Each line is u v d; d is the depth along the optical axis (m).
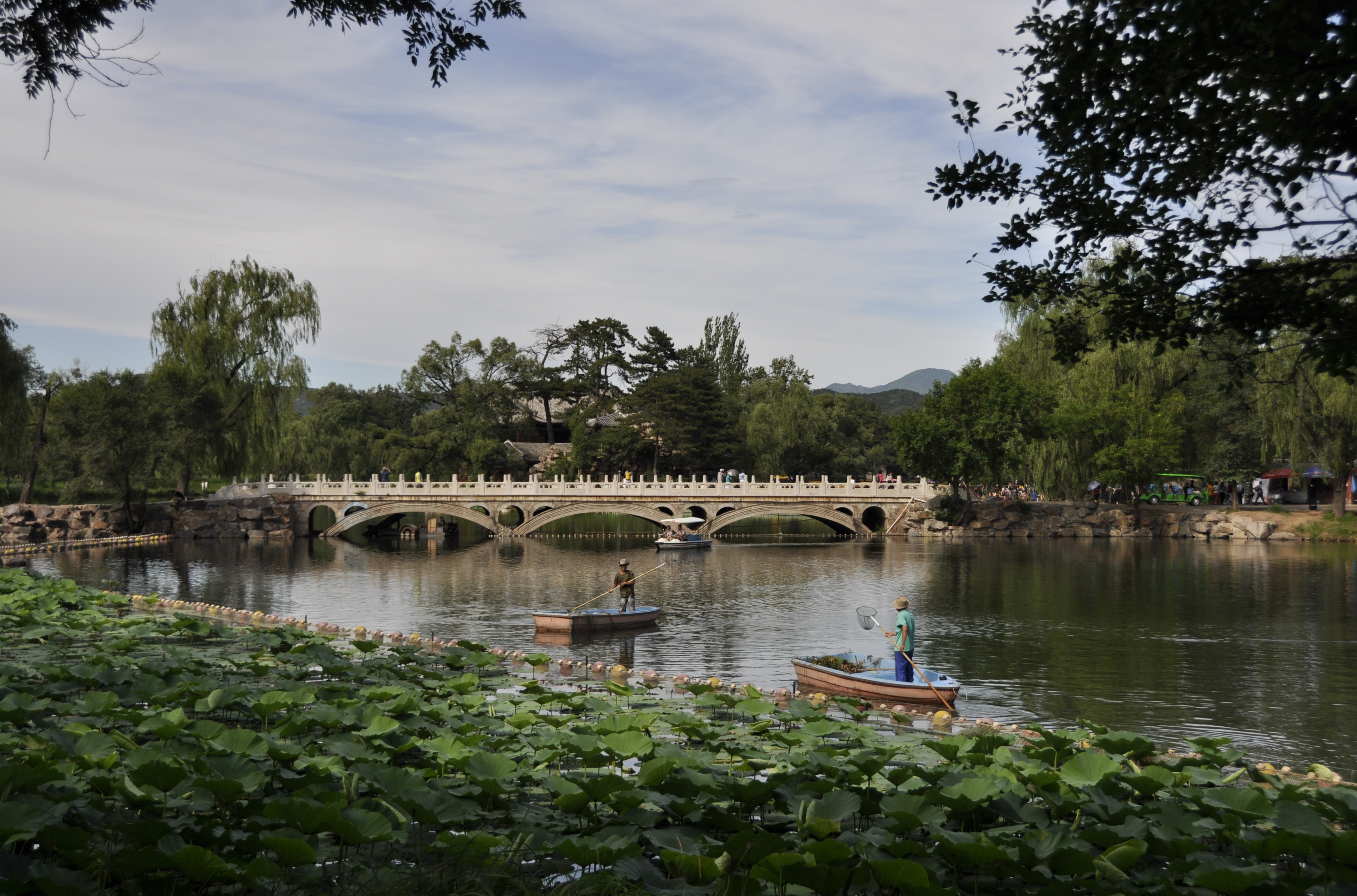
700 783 7.56
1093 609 29.38
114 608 23.89
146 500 62.00
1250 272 8.20
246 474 62.44
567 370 107.44
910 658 16.91
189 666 13.18
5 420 46.88
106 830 6.41
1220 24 6.86
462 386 99.06
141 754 7.53
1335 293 7.95
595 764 8.64
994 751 9.46
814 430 88.00
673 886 5.93
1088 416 61.19
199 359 56.44
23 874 5.19
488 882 6.06
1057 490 66.50
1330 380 52.69
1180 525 61.94
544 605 30.64
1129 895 5.72
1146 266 8.62
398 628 25.62
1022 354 66.62
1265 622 26.47
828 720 11.03
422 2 10.91
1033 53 8.41
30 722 9.48
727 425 87.50
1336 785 11.11
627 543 60.78
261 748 8.28
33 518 53.94
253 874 5.59
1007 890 6.35
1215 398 63.12
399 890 5.77
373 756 8.36
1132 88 7.64
